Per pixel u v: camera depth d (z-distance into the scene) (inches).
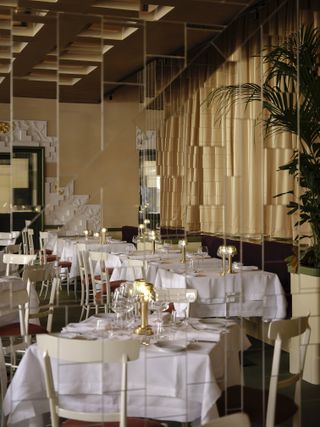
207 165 327.3
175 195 348.5
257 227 291.6
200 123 324.8
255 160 289.4
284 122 195.9
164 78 335.0
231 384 131.3
